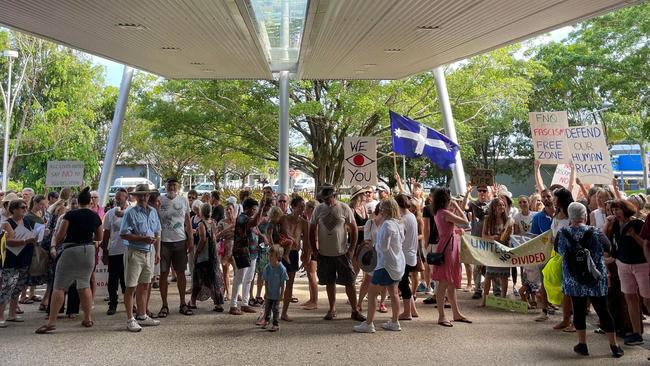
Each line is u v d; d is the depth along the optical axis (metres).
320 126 23.08
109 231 8.30
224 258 9.60
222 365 5.67
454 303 7.79
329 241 7.79
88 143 31.00
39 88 30.77
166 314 8.05
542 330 7.26
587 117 31.55
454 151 10.95
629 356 6.03
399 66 14.27
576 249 6.11
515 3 8.52
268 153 22.78
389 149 24.77
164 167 45.25
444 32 10.46
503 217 8.81
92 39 11.15
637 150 37.31
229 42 11.34
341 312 8.43
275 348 6.32
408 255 7.73
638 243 6.49
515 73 20.58
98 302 9.17
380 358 5.94
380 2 8.55
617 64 24.00
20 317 7.75
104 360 5.82
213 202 11.05
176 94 19.89
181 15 9.27
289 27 11.45
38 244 8.09
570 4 8.64
